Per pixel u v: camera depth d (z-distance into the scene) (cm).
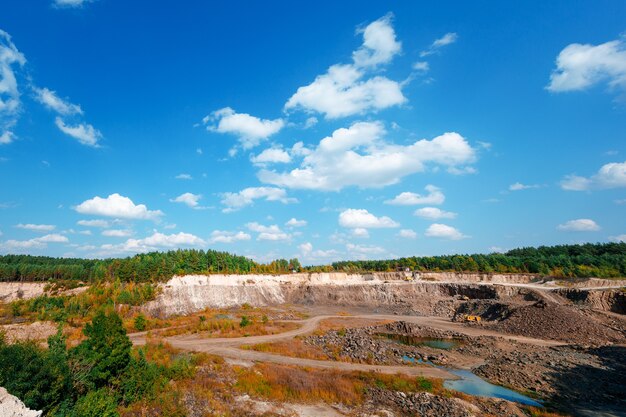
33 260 18150
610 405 3800
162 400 3172
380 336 7862
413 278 14975
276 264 18138
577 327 7062
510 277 13725
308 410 3469
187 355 4928
